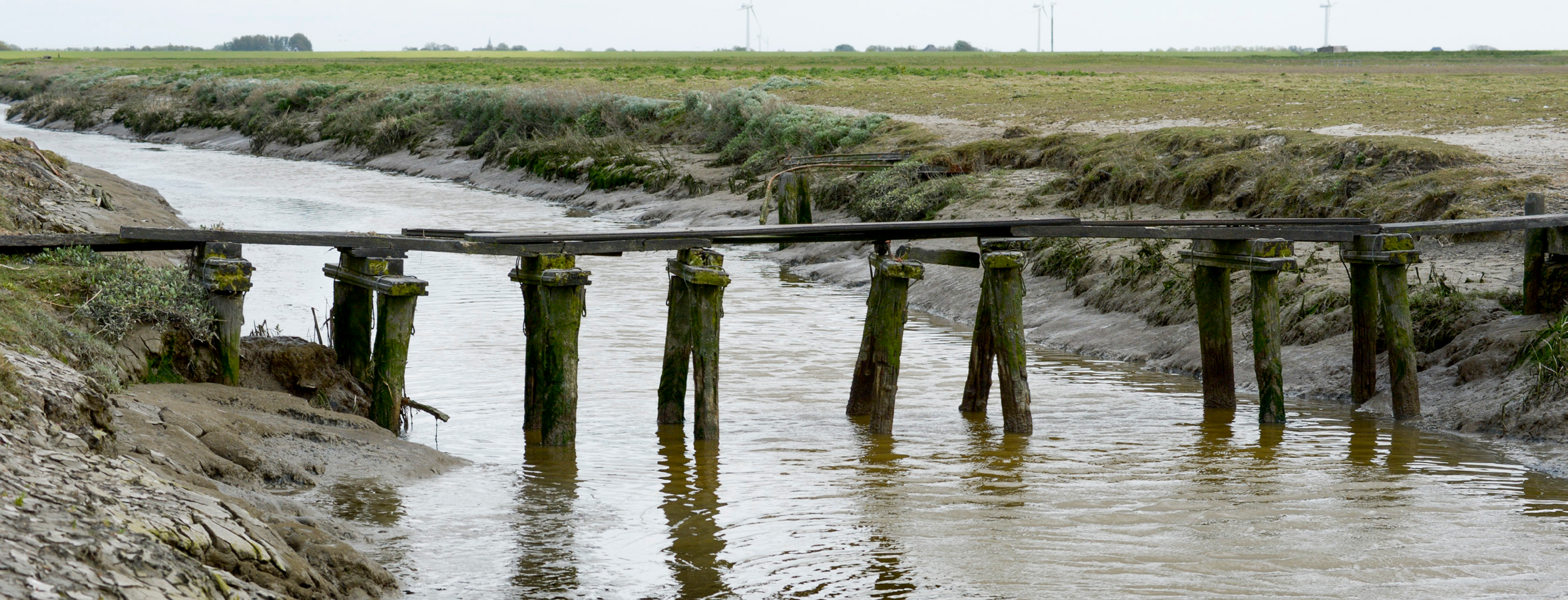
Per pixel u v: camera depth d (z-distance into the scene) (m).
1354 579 8.23
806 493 10.48
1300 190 22.92
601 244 12.34
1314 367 15.29
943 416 13.93
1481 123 29.42
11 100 96.88
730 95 48.75
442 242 12.07
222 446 9.59
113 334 11.05
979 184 29.27
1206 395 14.27
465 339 17.77
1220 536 9.17
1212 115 36.56
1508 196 19.58
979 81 64.25
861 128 41.25
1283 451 12.10
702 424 12.52
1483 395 13.19
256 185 43.53
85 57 178.88
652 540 9.13
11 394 7.61
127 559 6.08
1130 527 9.42
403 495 9.98
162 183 42.91
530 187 43.16
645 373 15.86
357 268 12.44
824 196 32.31
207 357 11.73
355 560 7.71
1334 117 32.91
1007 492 10.49
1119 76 71.44
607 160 41.91
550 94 53.88
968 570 8.45
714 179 38.62
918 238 13.58
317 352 12.47
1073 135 32.03
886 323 12.94
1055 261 21.52
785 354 17.45
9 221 18.14
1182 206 24.91
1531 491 10.48
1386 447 12.23
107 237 12.57
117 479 7.12
